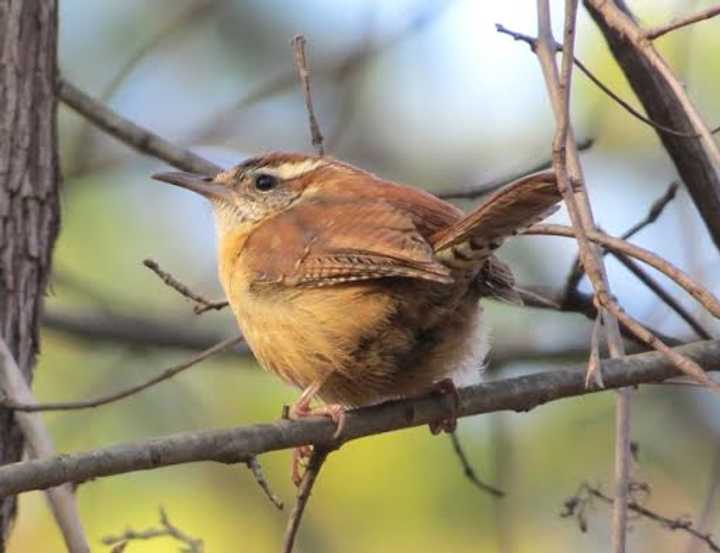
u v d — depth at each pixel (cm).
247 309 898
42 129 982
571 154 778
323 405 830
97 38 1504
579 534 1211
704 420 1255
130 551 1208
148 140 1127
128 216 1428
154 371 1355
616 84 1333
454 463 1217
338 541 1220
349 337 846
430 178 1508
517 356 1312
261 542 1247
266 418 1322
